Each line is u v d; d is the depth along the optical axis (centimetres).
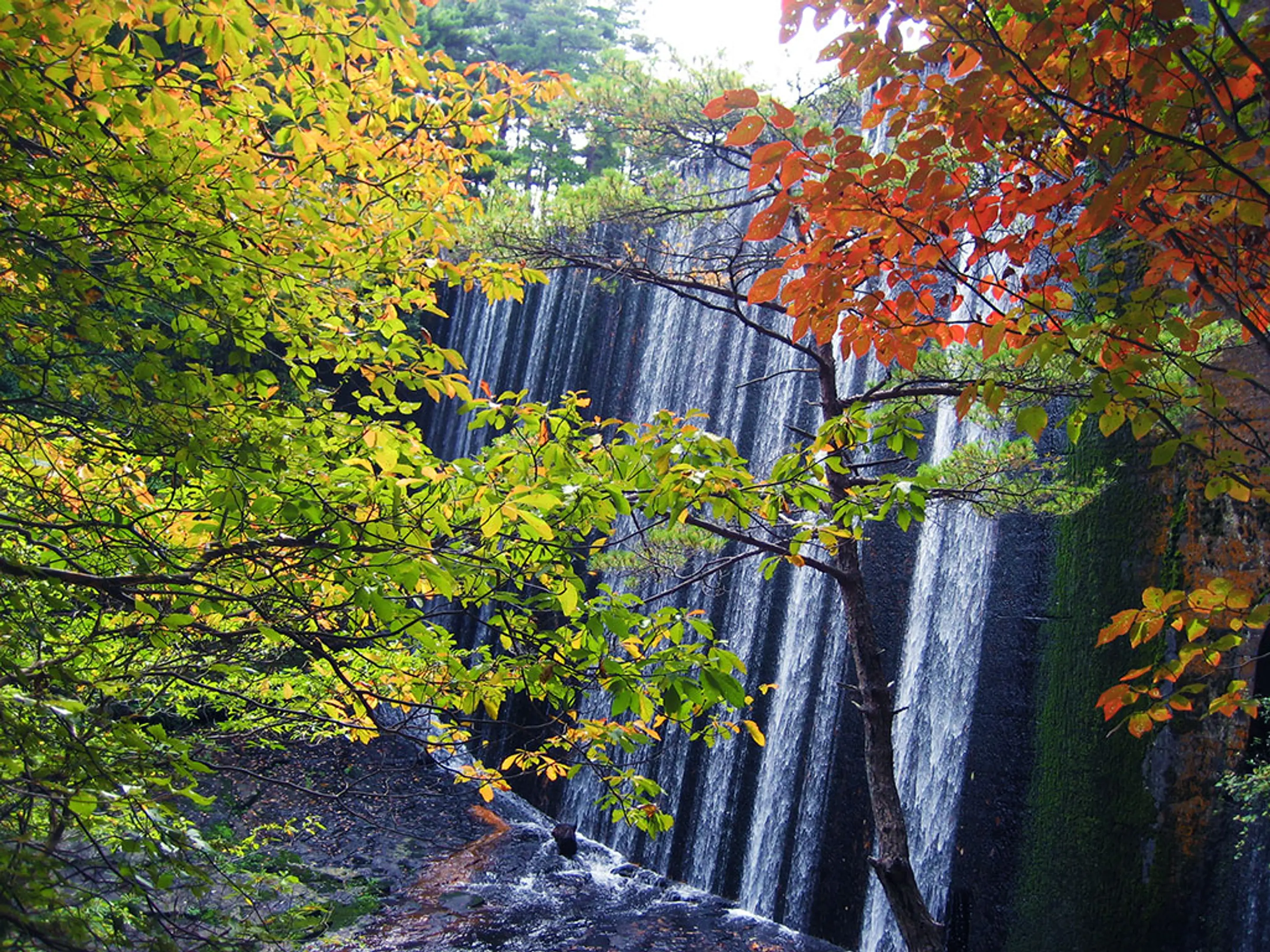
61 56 257
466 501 299
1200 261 264
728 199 1497
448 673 396
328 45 305
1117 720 895
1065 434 984
